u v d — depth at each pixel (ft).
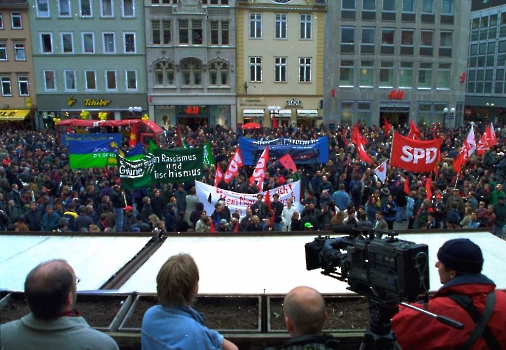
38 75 128.77
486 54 185.37
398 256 6.84
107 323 12.12
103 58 128.47
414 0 132.87
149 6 125.18
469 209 36.55
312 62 132.05
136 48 128.26
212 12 126.93
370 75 135.13
